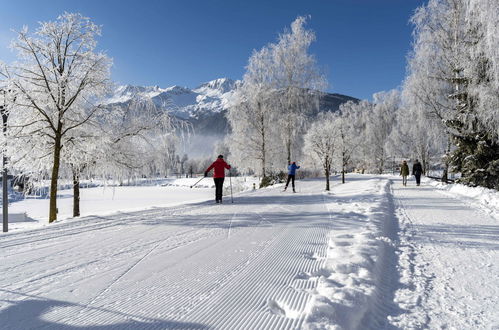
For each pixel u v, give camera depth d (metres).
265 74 30.73
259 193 15.75
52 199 11.21
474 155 15.46
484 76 14.07
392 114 58.66
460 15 17.34
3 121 10.99
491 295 3.61
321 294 3.37
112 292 3.47
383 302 3.46
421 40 19.33
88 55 11.80
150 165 14.56
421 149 35.44
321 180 33.22
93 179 14.01
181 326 2.74
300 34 30.23
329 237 6.07
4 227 11.05
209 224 7.43
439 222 7.99
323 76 30.38
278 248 5.30
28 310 3.03
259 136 30.45
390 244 5.76
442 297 3.58
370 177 36.94
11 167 11.75
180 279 3.87
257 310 3.05
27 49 11.00
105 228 6.99
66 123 12.11
